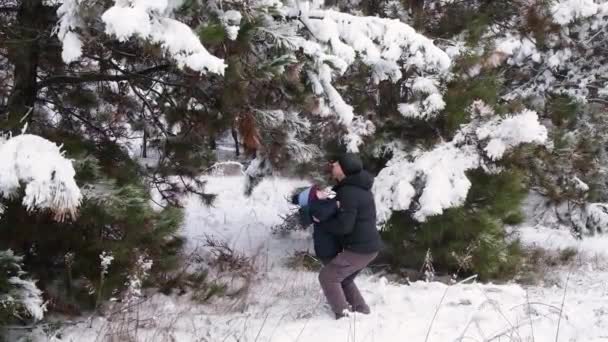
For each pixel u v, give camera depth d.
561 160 7.92
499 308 5.05
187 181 7.30
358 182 4.89
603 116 10.20
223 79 4.40
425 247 6.83
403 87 6.82
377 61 5.34
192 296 5.46
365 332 4.62
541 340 4.38
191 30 3.77
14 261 3.94
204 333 4.64
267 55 4.64
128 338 4.32
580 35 9.91
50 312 4.64
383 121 7.06
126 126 6.48
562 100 9.81
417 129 7.12
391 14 7.14
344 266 4.91
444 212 6.54
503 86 9.43
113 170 5.06
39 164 3.17
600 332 4.56
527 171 7.17
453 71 6.64
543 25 7.93
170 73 5.28
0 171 3.13
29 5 4.77
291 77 4.57
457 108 6.60
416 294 5.60
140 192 4.42
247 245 8.54
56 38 4.85
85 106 6.19
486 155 6.50
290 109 5.28
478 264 6.68
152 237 4.71
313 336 4.54
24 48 4.65
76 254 4.60
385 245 7.05
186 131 6.16
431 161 6.51
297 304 5.62
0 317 3.70
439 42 6.93
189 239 8.38
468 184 6.30
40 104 5.80
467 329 4.58
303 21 4.91
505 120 6.29
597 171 9.43
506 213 6.90
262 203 12.49
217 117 5.41
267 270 7.07
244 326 4.72
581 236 10.40
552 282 7.18
